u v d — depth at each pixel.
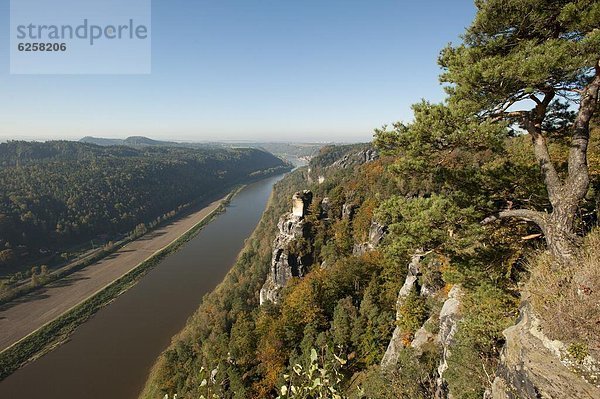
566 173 12.70
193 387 40.12
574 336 7.04
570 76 9.04
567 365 6.89
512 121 11.38
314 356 5.53
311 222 81.19
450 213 11.24
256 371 39.94
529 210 11.23
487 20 10.66
